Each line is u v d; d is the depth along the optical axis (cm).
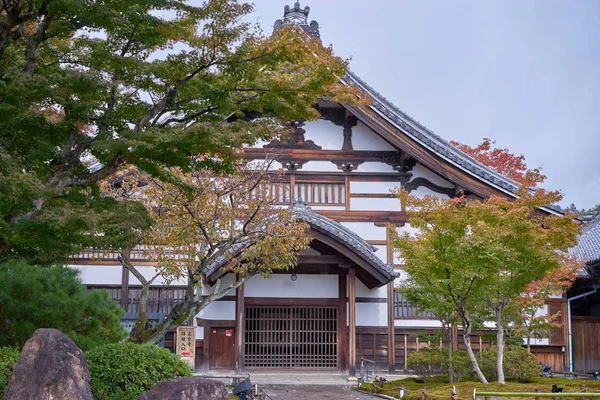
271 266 1748
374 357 2653
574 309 3566
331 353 2606
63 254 1389
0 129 1118
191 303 1582
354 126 2842
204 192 1612
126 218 1138
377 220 2758
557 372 2566
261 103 1280
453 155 2686
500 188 2689
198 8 1150
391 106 2836
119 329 1505
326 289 2652
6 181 924
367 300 2694
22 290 1342
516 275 1894
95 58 1163
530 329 2389
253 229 1750
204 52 1192
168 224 1627
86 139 1175
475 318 2206
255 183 1817
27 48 1110
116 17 1098
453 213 1920
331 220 2548
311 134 2819
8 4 1029
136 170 1880
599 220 3538
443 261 1909
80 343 1327
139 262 2675
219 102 1187
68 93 1145
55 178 1109
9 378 1081
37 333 1009
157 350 1262
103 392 1166
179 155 1130
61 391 965
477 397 1564
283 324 2622
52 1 1041
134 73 1198
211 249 1620
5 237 1039
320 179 2780
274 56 1216
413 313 2642
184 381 1041
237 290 2553
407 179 2811
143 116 1224
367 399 1898
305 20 2978
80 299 1414
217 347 2581
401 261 2714
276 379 2397
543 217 2377
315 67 1256
